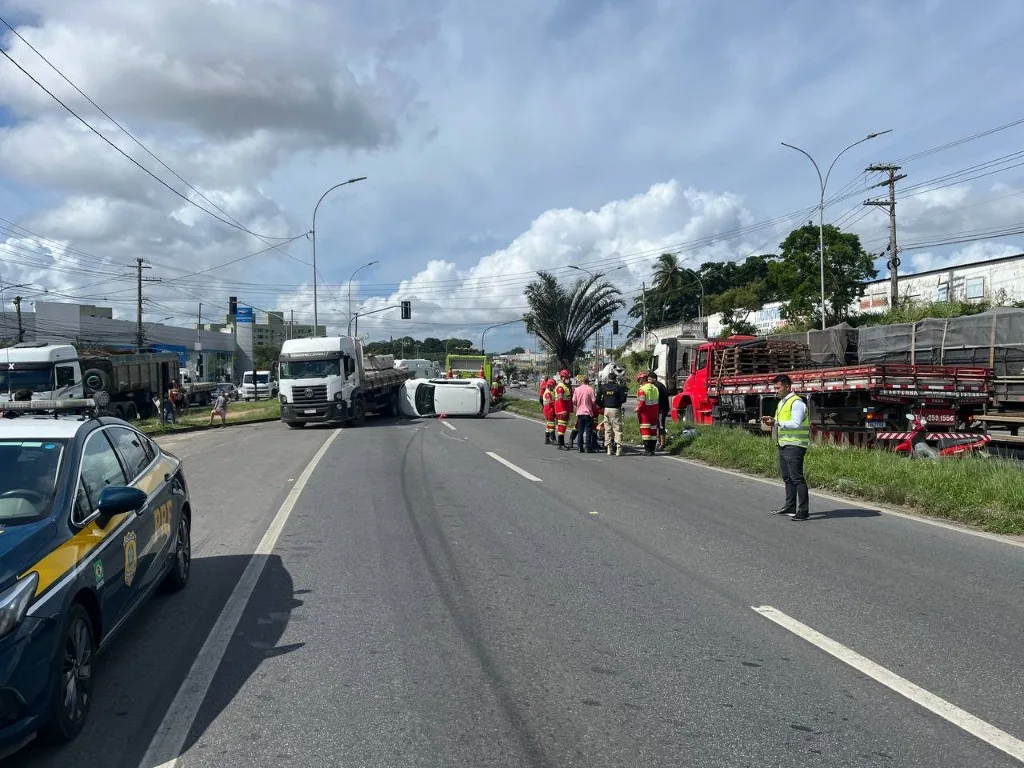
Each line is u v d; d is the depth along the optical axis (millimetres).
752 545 8148
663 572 7098
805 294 45469
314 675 4762
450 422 29719
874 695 4445
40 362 25266
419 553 7844
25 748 3893
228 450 19266
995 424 13961
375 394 31234
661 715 4195
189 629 5617
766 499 11062
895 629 5543
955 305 29375
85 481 4840
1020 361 15477
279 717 4191
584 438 17734
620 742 3898
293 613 5957
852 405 14766
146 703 4398
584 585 6688
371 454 17344
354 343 28578
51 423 5238
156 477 6133
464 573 7082
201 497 11578
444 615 5898
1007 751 3795
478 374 43031
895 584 6676
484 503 10750
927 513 9930
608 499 11062
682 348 23188
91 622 4359
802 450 9547
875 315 44312
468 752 3803
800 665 4891
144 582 5383
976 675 4734
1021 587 6574
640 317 86938
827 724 4086
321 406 26453
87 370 28984
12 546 3961
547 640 5355
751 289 70438
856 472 11844
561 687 4570
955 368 13977
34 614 3701
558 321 48531
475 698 4422
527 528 9047
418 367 50719
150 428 28203
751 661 4961
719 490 11898
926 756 3746
